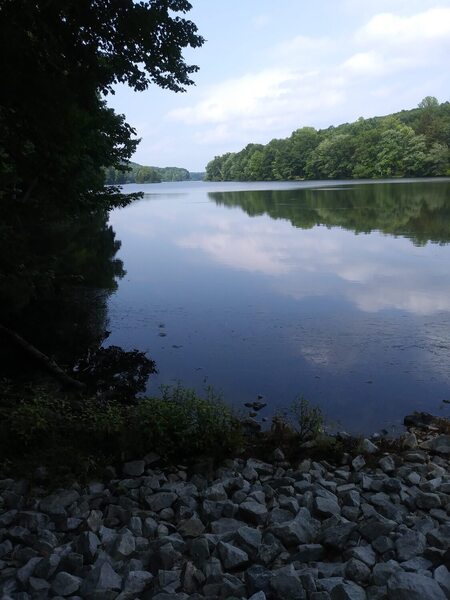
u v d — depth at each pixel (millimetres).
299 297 14375
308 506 4859
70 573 3924
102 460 5961
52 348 11016
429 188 63250
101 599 3535
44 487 5422
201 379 9148
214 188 119250
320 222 33219
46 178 13945
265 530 4398
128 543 4191
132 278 18141
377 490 5188
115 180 151375
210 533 4480
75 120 11812
